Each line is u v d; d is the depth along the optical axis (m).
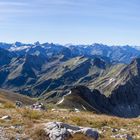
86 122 38.22
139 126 42.22
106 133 31.53
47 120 33.84
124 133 33.38
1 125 26.41
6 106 45.78
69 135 22.75
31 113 35.84
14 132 23.75
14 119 29.52
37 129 23.61
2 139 21.11
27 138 22.38
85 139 22.61
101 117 47.56
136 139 30.08
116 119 46.09
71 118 39.44
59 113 46.00
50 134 22.77
